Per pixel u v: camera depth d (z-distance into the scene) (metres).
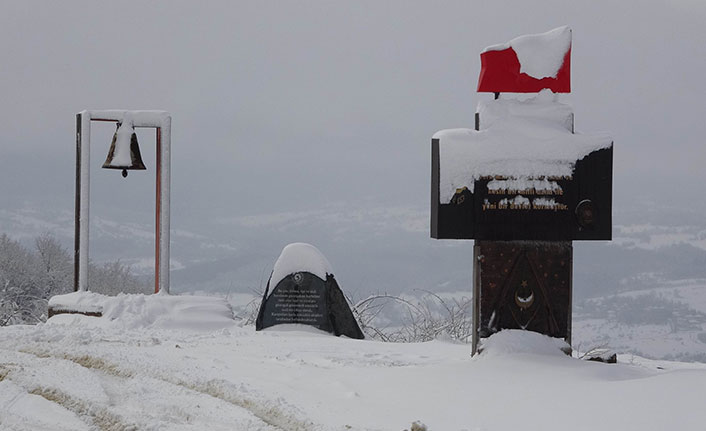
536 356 10.24
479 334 10.80
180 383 9.13
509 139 10.88
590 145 10.97
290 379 9.22
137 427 7.38
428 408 7.90
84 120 17.78
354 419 7.50
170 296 17.19
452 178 10.77
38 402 8.37
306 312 16.44
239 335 14.88
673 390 7.79
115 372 9.82
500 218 10.84
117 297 16.91
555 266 10.92
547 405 7.84
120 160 17.70
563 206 10.94
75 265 17.89
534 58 11.12
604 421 7.19
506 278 10.85
